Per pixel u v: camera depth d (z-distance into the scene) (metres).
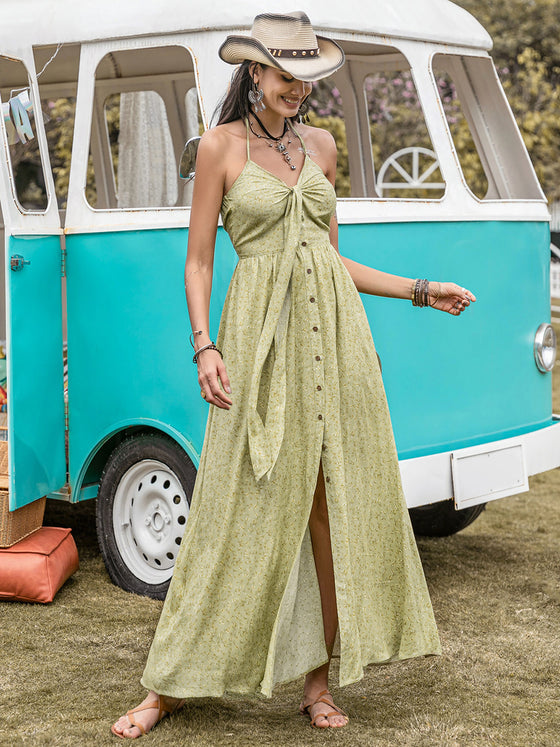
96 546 4.84
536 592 4.17
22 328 3.90
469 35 4.57
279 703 3.04
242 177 2.67
